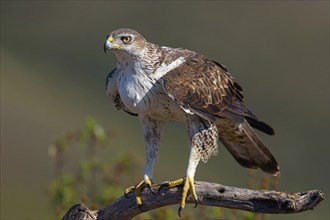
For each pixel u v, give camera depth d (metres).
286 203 9.98
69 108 39.19
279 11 47.91
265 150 12.30
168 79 11.30
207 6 48.34
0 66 43.81
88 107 39.16
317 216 24.52
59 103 39.78
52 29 49.06
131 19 48.31
